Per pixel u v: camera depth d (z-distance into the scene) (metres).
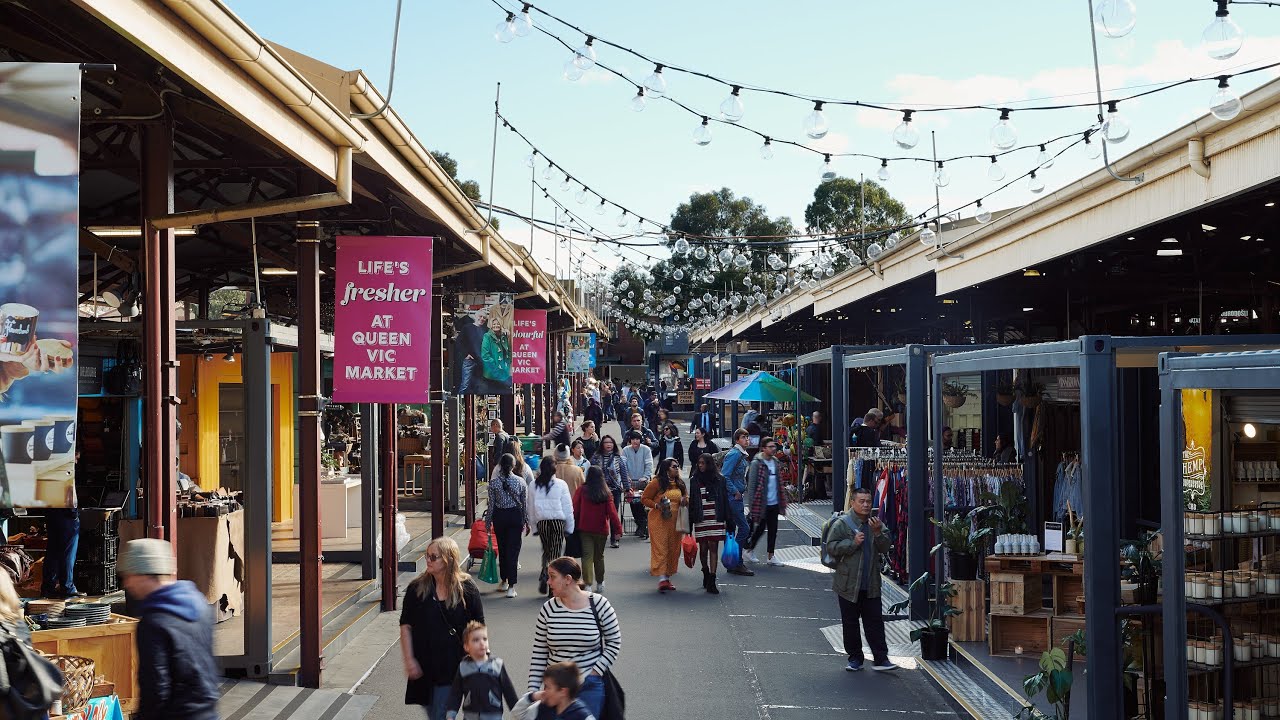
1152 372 12.99
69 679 6.02
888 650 10.81
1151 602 7.85
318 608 9.17
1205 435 10.42
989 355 8.90
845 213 47.06
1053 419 15.45
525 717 5.88
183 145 9.45
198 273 15.30
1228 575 6.81
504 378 14.78
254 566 9.03
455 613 6.60
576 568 6.35
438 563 6.59
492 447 20.45
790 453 23.72
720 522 13.73
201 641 4.80
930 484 12.51
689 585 14.35
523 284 21.41
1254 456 10.38
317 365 9.27
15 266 4.24
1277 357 4.97
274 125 6.41
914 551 11.52
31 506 4.29
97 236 10.80
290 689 8.91
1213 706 7.00
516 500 13.30
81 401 13.35
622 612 12.59
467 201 11.98
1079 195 10.70
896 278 19.14
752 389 22.72
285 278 16.11
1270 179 7.36
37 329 4.26
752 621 12.12
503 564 13.28
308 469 9.20
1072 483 13.73
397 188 10.08
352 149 7.78
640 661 10.34
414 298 9.92
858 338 34.69
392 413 12.44
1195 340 7.03
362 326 9.91
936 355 10.49
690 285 55.06
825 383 30.58
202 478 16.27
